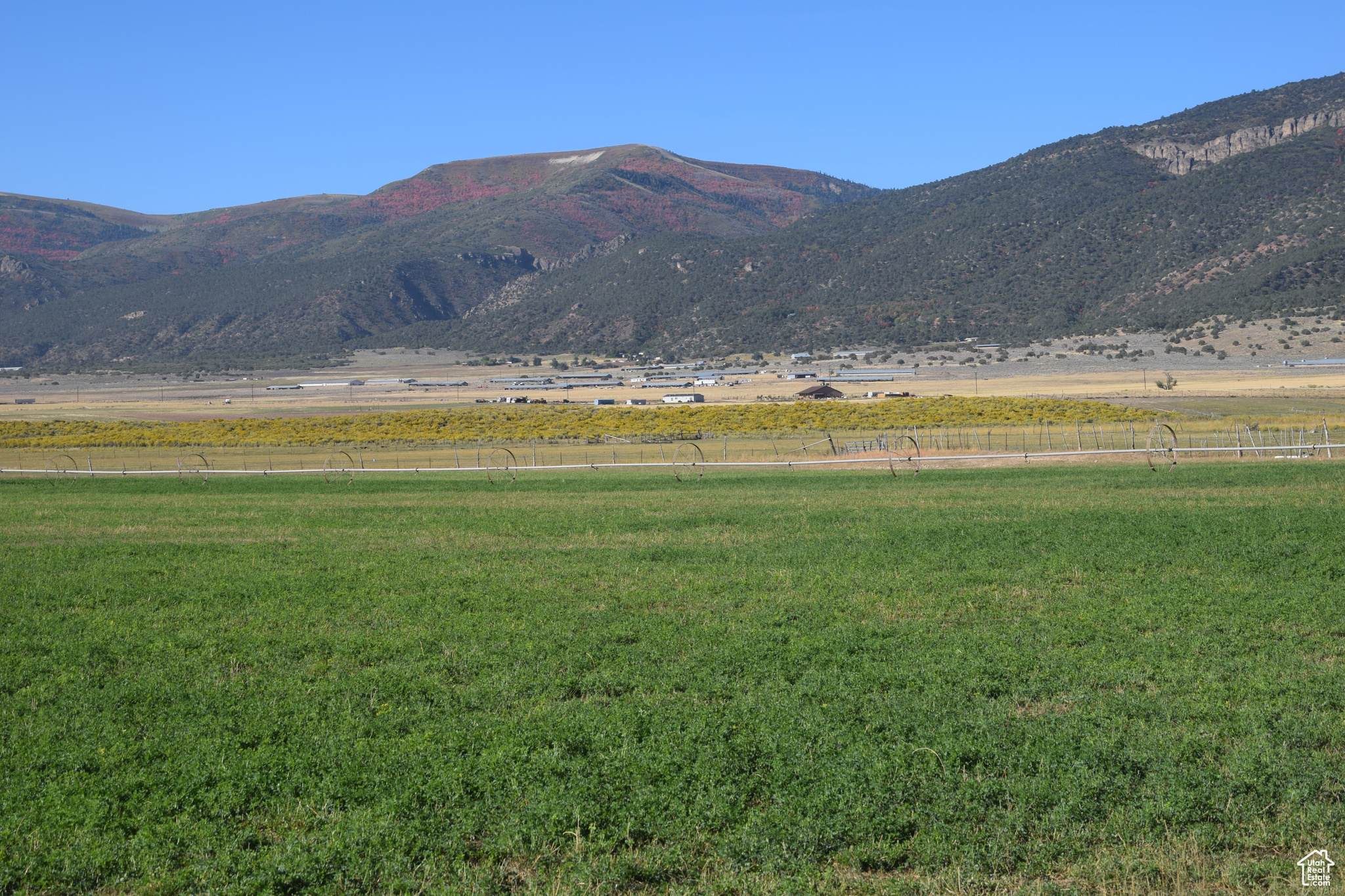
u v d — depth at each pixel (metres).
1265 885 8.92
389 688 15.10
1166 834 9.63
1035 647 16.77
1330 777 10.66
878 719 12.80
